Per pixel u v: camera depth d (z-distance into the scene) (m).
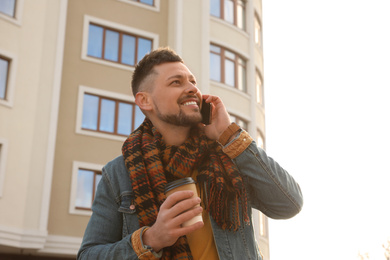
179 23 17.33
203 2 18.12
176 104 1.85
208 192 1.77
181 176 1.77
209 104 1.94
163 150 1.86
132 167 1.80
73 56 15.52
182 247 1.67
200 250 1.75
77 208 14.33
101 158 14.98
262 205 1.95
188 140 1.84
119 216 1.86
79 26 15.91
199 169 1.84
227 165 1.84
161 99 1.87
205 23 17.92
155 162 1.79
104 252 1.68
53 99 14.47
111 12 16.58
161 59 1.94
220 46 18.30
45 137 14.06
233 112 17.84
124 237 1.74
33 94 14.15
